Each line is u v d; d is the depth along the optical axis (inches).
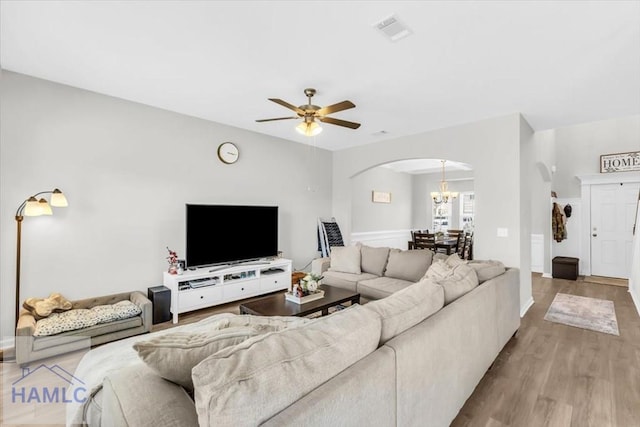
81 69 110.5
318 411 34.8
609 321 143.3
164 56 100.7
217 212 162.7
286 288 185.3
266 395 32.9
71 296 125.2
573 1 72.3
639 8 74.0
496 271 108.8
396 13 77.2
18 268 110.2
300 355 38.6
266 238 186.4
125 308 118.9
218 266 164.4
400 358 49.3
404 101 135.9
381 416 45.1
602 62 100.7
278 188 202.7
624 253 232.1
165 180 151.7
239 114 158.1
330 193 239.3
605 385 90.4
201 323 80.6
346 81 117.0
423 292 68.1
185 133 158.6
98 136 131.7
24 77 115.0
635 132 230.5
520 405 80.7
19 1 74.2
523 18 78.7
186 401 37.5
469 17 78.5
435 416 60.6
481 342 84.2
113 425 36.1
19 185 114.4
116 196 136.6
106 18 81.1
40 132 118.4
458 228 340.8
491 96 129.4
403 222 340.5
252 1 73.5
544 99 132.0
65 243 124.0
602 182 238.4
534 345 117.5
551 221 247.1
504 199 150.0
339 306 153.3
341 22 81.1
